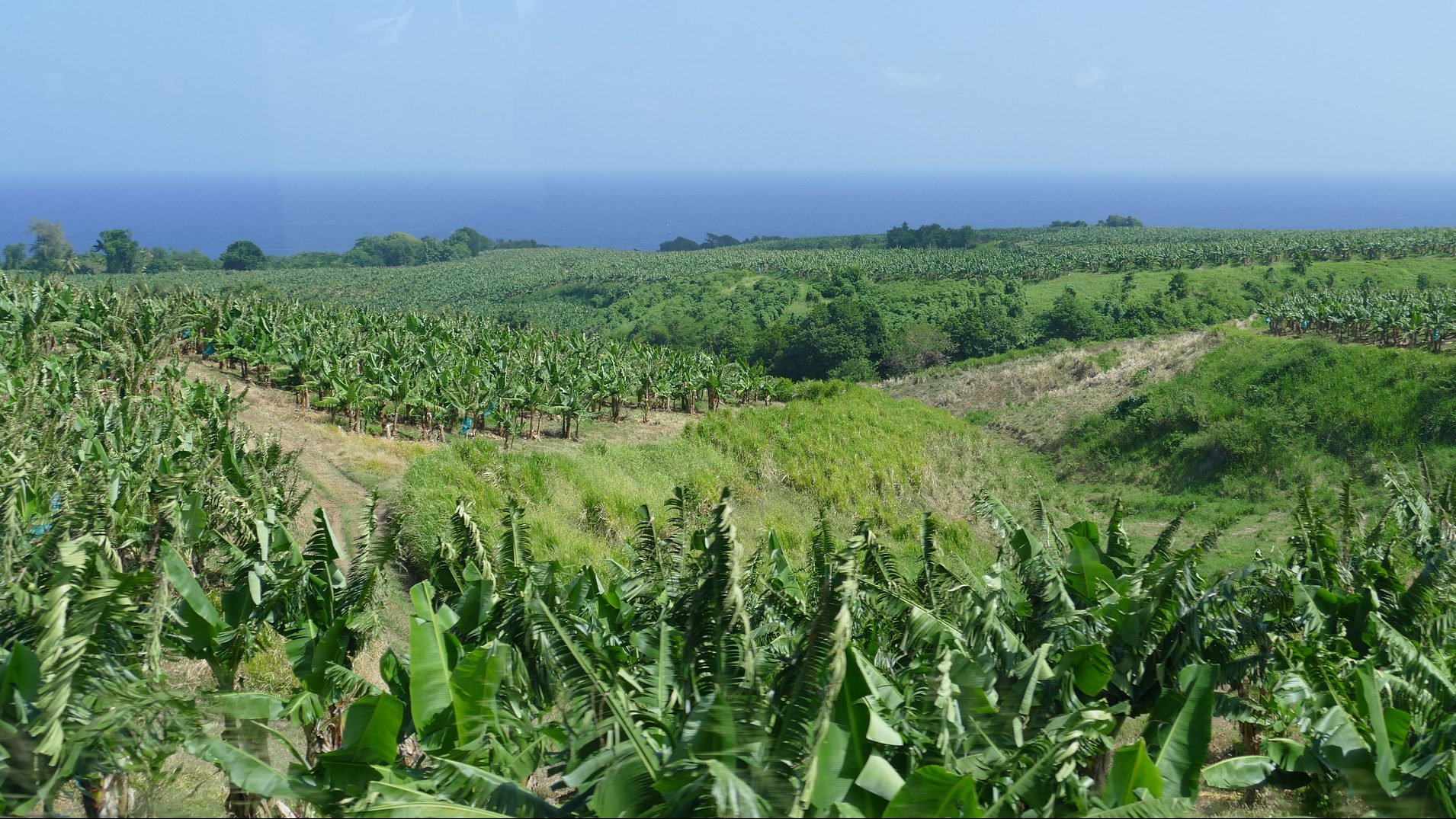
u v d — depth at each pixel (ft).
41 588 25.95
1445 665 30.55
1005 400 169.58
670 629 28.04
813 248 564.30
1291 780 31.32
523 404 98.53
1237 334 150.82
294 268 501.97
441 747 25.96
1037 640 32.37
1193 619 32.58
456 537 34.96
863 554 33.37
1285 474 111.75
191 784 29.55
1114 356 167.84
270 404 92.53
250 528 33.60
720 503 23.63
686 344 295.48
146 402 59.72
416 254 576.20
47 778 20.35
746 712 20.88
